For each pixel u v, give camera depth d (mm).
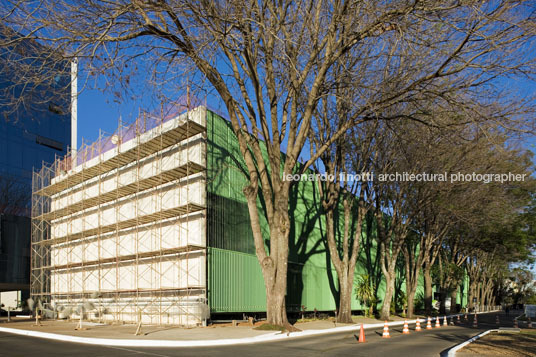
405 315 40125
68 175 29453
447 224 34156
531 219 36531
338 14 16672
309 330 19703
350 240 37875
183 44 16094
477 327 26328
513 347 13188
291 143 19609
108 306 25984
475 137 22625
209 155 23297
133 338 15547
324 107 25500
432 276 48969
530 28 13727
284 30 17297
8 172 36969
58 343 14969
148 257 24453
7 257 35875
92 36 14875
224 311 22625
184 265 22594
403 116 18875
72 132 44312
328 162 27344
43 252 35844
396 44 16859
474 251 49188
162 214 23094
